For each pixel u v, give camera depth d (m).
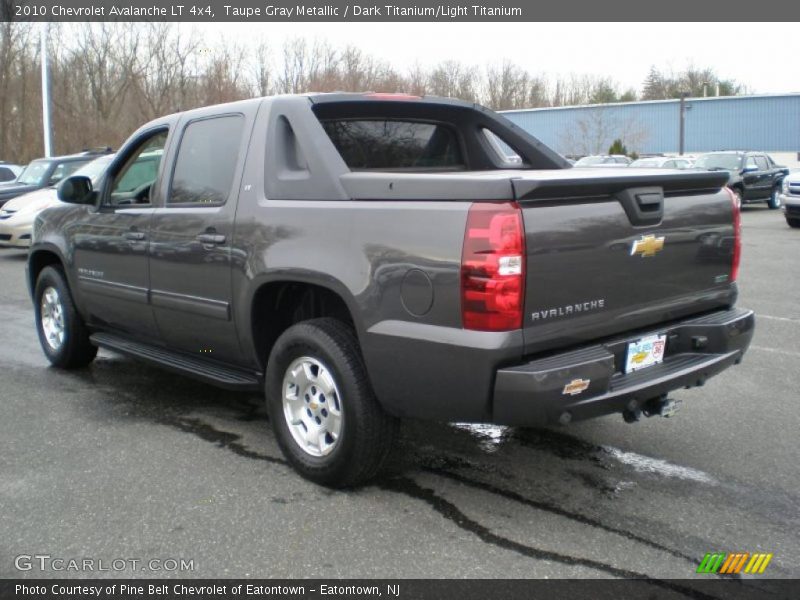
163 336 5.07
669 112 48.56
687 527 3.55
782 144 45.03
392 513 3.68
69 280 5.83
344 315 4.24
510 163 5.38
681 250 3.90
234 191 4.33
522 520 3.61
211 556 3.29
